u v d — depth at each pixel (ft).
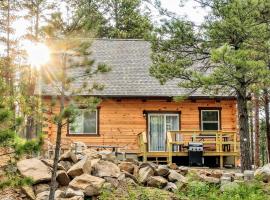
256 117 102.32
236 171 65.82
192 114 81.56
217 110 81.66
